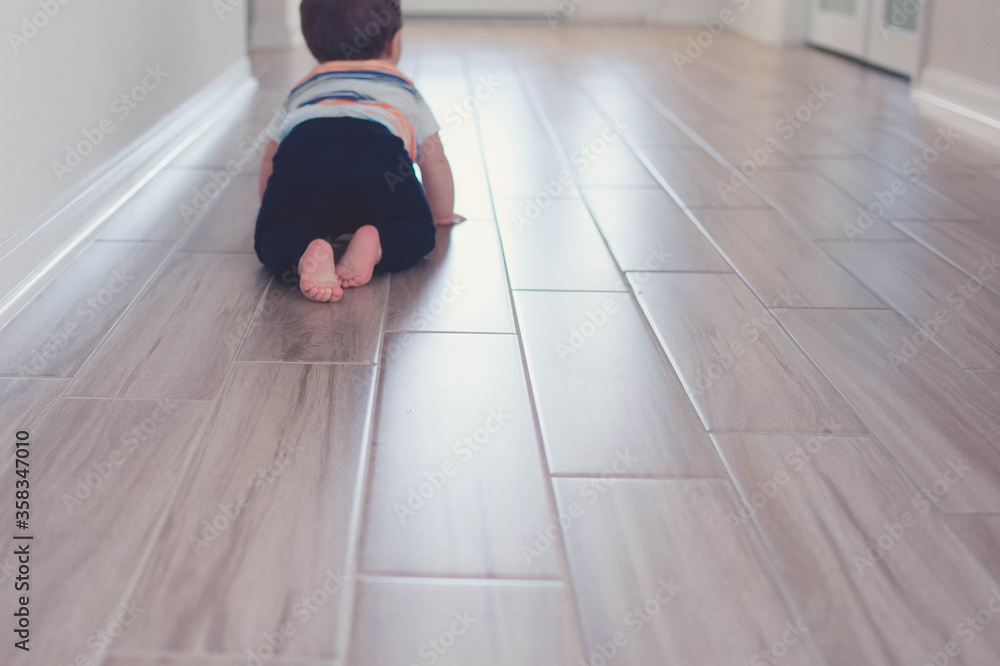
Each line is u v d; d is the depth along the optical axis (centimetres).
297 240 149
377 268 157
